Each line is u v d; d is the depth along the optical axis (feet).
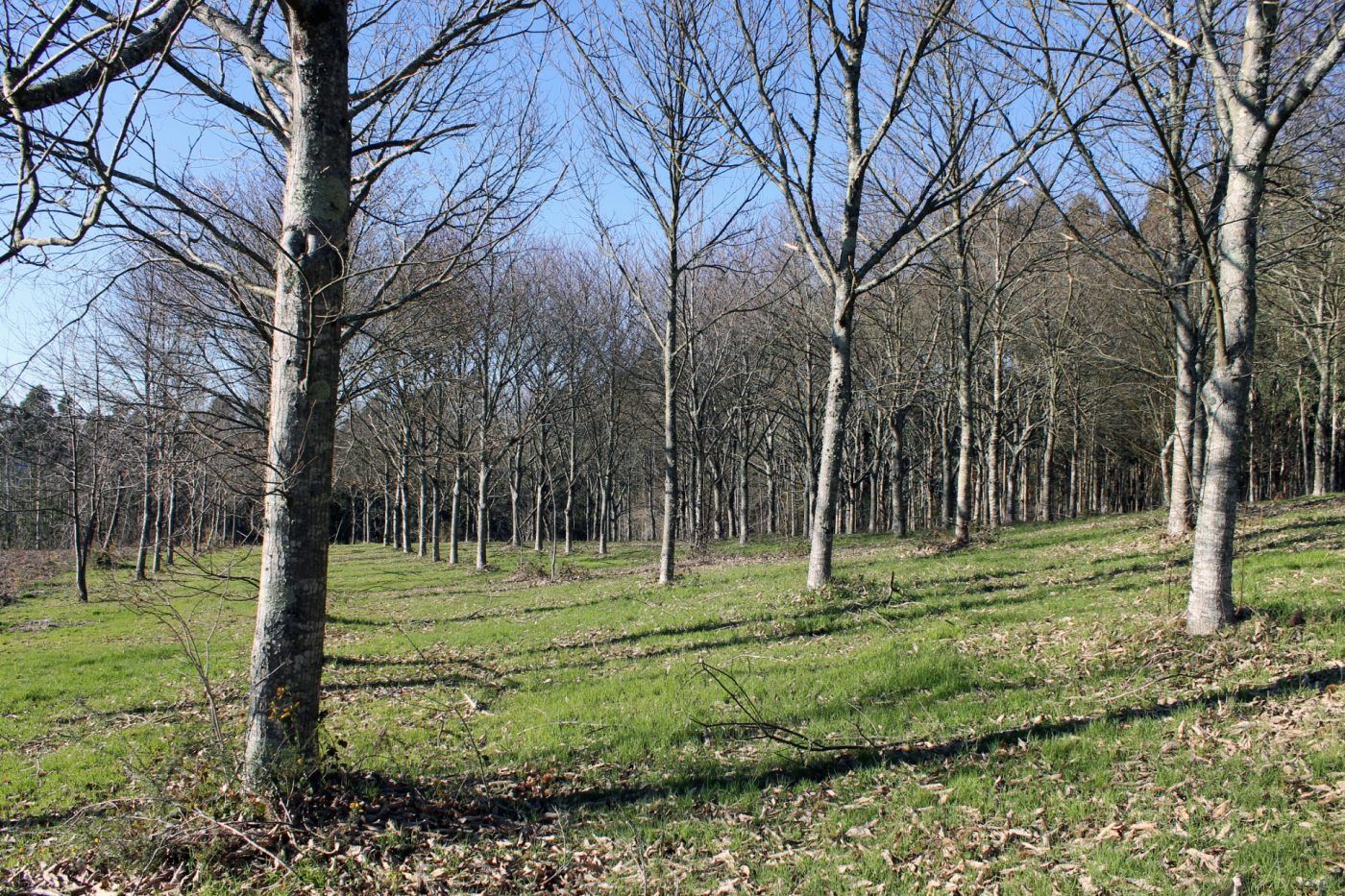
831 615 37.55
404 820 17.74
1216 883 12.91
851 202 40.55
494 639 44.37
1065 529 70.33
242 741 19.44
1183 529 49.44
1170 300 41.63
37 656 48.39
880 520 153.48
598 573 86.33
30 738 29.32
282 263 17.90
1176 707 20.16
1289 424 118.11
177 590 76.64
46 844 17.97
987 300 66.59
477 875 15.80
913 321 97.45
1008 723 21.31
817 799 18.58
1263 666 21.52
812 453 101.09
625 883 15.42
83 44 11.47
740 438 122.72
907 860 15.33
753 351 111.34
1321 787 15.16
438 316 61.52
